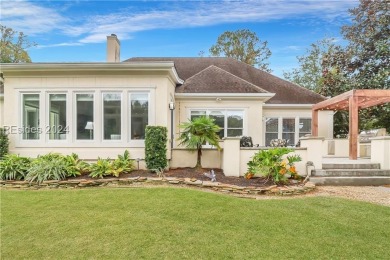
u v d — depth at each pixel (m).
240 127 14.16
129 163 9.85
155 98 10.56
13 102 10.66
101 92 10.61
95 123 10.59
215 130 9.70
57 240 4.53
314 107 15.12
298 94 17.02
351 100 11.37
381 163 10.13
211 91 13.95
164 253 4.09
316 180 9.41
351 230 5.03
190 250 4.18
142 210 5.97
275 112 16.12
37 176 8.55
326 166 10.12
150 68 10.39
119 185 8.51
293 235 4.78
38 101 10.69
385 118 18.62
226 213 5.82
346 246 4.39
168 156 10.52
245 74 18.80
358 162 10.66
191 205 6.28
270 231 4.94
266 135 16.09
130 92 10.61
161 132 9.69
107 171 8.95
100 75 10.60
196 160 10.66
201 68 18.91
